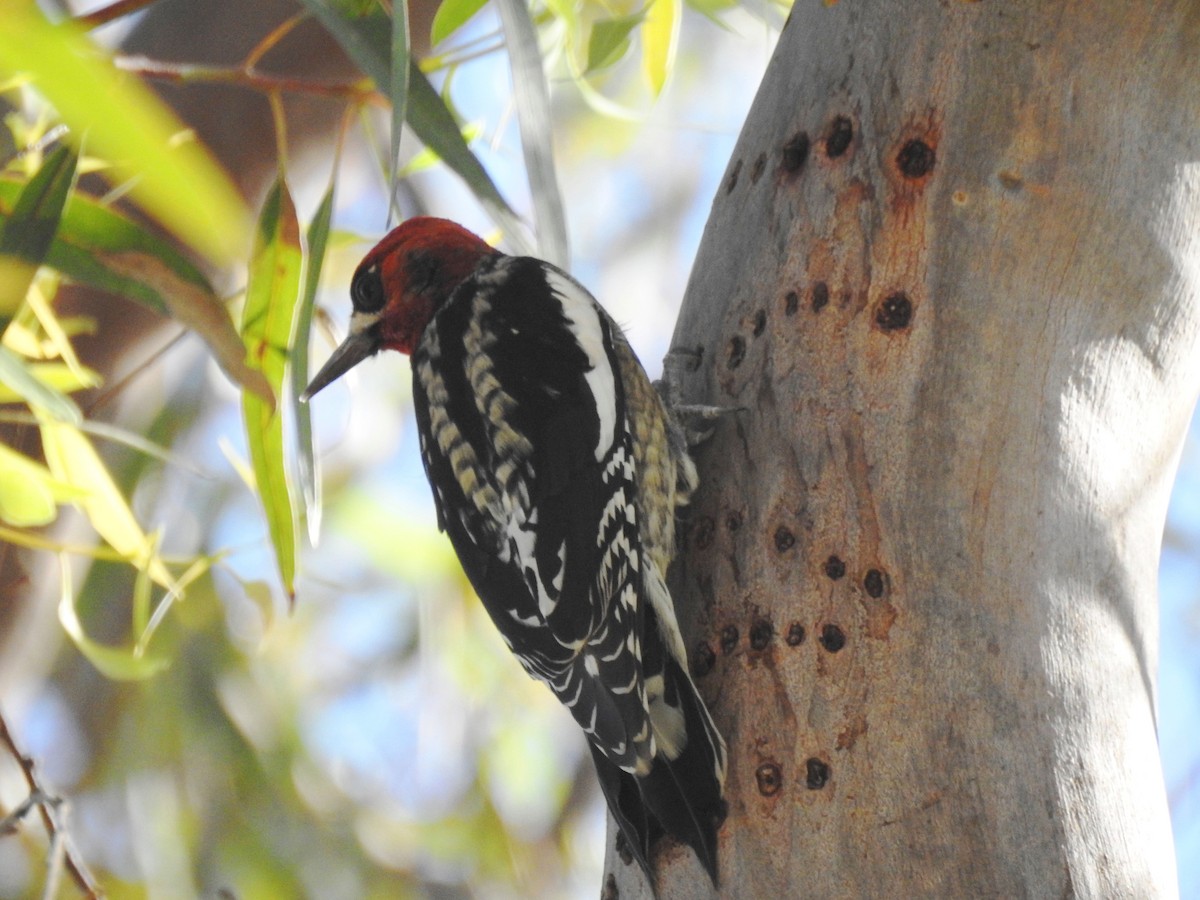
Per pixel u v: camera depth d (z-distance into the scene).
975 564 5.15
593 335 6.17
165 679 10.80
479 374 6.14
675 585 5.67
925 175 5.41
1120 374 5.38
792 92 5.75
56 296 7.29
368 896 10.95
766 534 5.39
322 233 5.59
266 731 11.02
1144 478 5.40
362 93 5.88
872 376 5.32
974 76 5.42
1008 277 5.33
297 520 5.90
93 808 10.59
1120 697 5.14
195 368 10.13
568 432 5.86
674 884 5.30
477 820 11.30
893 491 5.23
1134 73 5.43
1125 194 5.39
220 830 10.78
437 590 11.48
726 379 5.66
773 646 5.27
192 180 3.40
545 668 5.57
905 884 4.97
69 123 3.43
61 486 5.84
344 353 7.16
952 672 5.07
